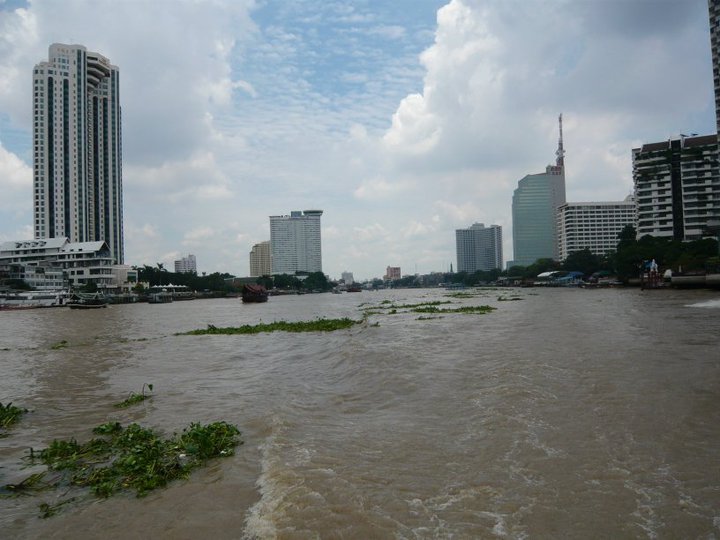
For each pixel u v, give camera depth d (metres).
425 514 7.83
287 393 17.30
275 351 29.12
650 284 91.19
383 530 7.39
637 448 10.14
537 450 10.23
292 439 11.82
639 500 8.03
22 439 13.09
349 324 43.19
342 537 7.25
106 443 12.22
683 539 6.93
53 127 161.62
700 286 79.50
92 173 176.12
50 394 18.84
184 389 18.91
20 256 148.38
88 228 171.75
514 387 15.21
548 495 8.30
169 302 138.88
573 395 14.16
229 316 69.81
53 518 8.35
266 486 9.20
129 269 168.62
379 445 11.15
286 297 183.88
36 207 160.12
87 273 145.75
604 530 7.20
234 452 11.27
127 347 33.84
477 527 7.38
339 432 12.30
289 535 7.36
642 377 16.02
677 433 10.91
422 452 10.54
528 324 35.47
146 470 10.03
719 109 106.25
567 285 156.12
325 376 20.31
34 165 160.75
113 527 7.97
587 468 9.28
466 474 9.27
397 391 16.44
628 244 133.38
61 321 65.88
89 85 174.38
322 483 9.12
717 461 9.42
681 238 145.25
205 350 30.78
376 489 8.80
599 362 18.69
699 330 27.39
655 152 148.88
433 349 24.78
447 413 13.38
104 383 20.78
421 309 60.47
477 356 21.72
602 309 47.53
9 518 8.41
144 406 16.25
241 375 21.59
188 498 8.91
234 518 8.09
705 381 15.30
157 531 7.79
